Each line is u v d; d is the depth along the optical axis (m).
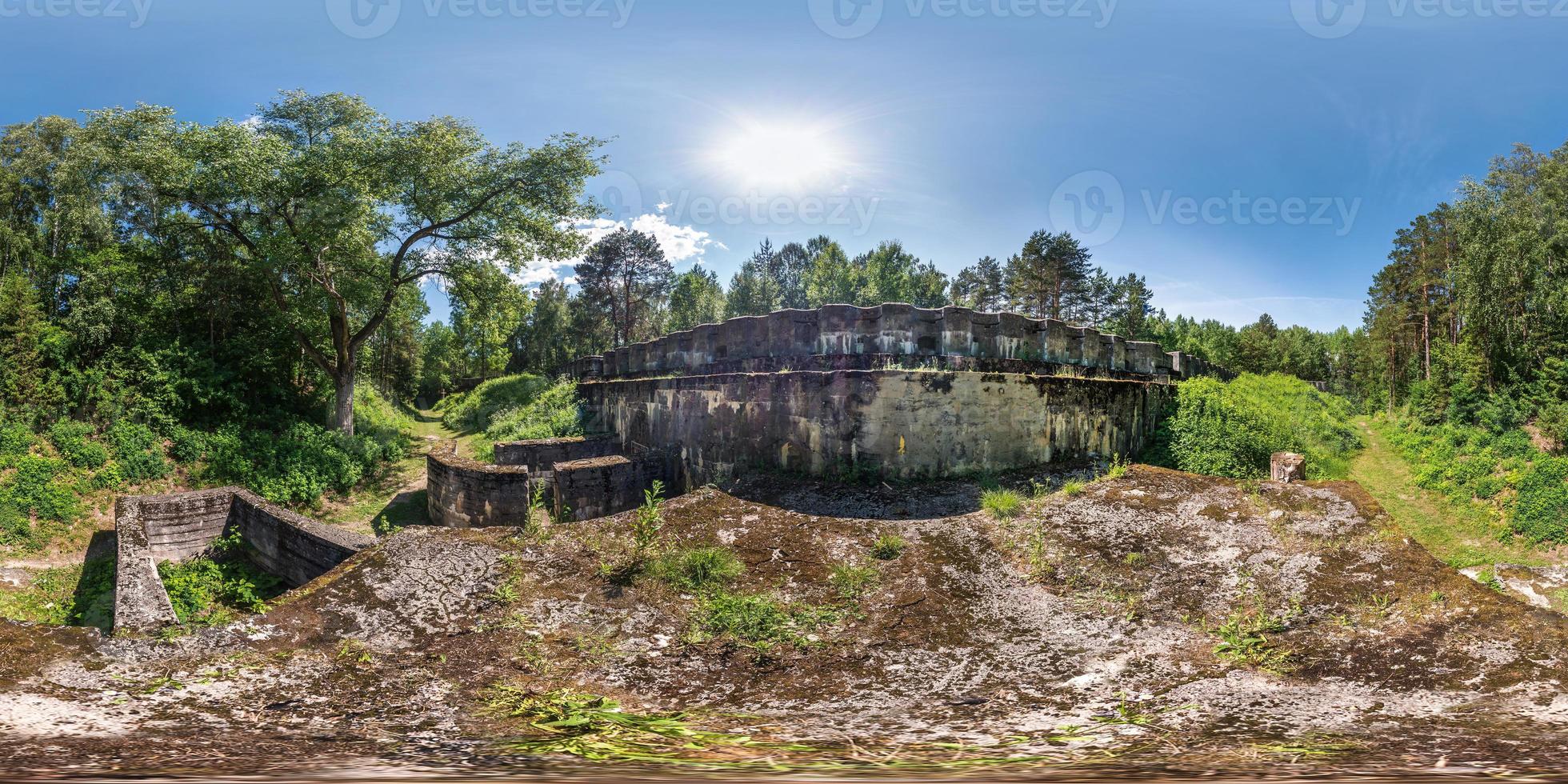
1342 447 23.56
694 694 5.52
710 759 3.95
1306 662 5.61
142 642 5.85
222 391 19.62
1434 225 38.00
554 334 55.00
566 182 23.05
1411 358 41.59
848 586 7.62
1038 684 5.62
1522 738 4.00
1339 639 5.91
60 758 3.80
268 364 21.25
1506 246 29.67
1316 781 3.32
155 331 20.22
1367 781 3.30
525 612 6.79
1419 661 5.38
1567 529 16.80
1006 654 6.24
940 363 11.84
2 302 17.02
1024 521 9.27
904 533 9.05
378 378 39.94
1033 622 6.86
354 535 11.16
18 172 22.62
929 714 5.04
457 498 14.18
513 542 8.25
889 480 11.28
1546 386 25.64
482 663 5.90
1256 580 7.13
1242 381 26.47
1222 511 8.91
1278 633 6.14
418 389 50.19
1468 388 27.67
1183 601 6.98
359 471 19.73
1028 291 49.06
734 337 14.27
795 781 3.43
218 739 4.30
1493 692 4.83
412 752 4.07
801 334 12.76
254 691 5.23
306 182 20.44
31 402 16.61
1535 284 29.69
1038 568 7.89
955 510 10.06
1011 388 12.36
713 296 58.00
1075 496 10.08
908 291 48.66
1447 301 38.47
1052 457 13.02
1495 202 30.81
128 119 19.27
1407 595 6.37
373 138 21.03
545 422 23.14
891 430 11.38
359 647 6.03
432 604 6.79
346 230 20.25
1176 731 4.48
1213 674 5.57
